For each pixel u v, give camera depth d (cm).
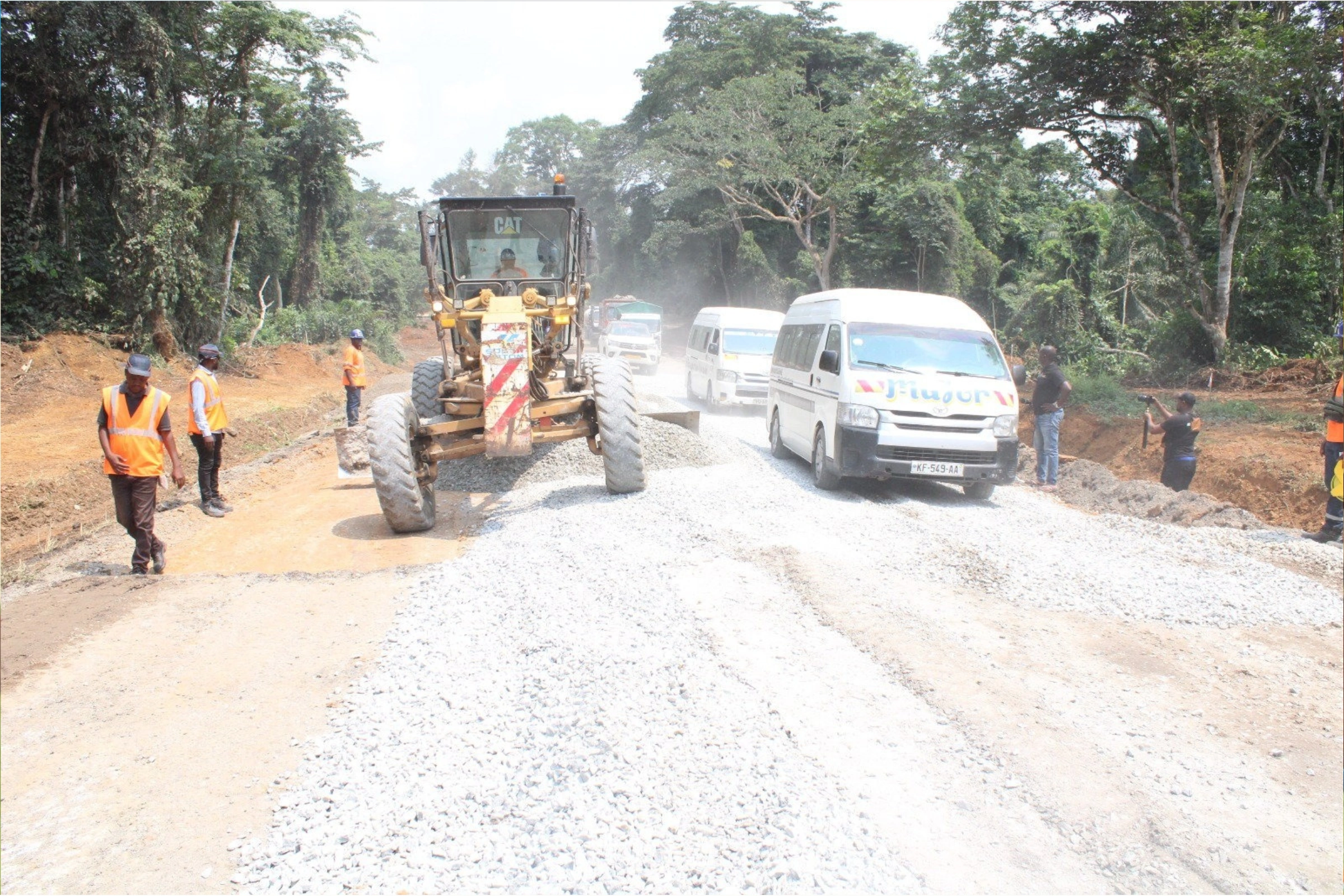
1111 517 991
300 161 4125
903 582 727
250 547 898
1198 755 485
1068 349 2692
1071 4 2108
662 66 5522
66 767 475
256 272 4184
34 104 2308
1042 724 502
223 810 433
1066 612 684
